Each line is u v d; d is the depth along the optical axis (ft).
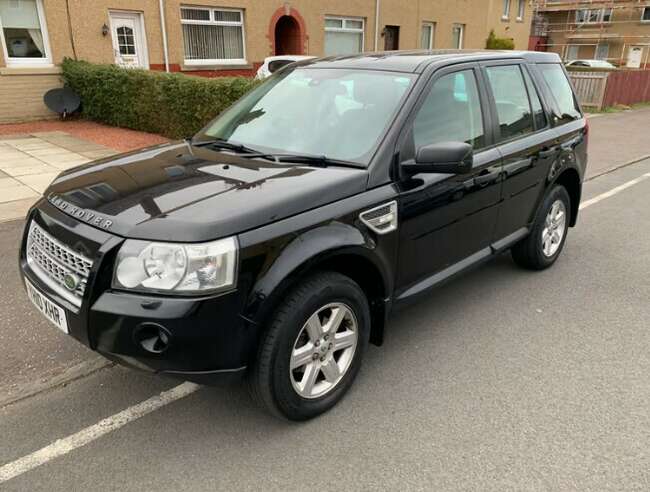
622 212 23.45
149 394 10.44
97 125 41.91
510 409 10.10
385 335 11.73
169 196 8.86
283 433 9.42
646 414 10.00
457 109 11.98
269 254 8.37
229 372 8.38
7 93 40.73
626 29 147.02
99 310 8.04
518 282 15.78
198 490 8.18
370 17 66.59
